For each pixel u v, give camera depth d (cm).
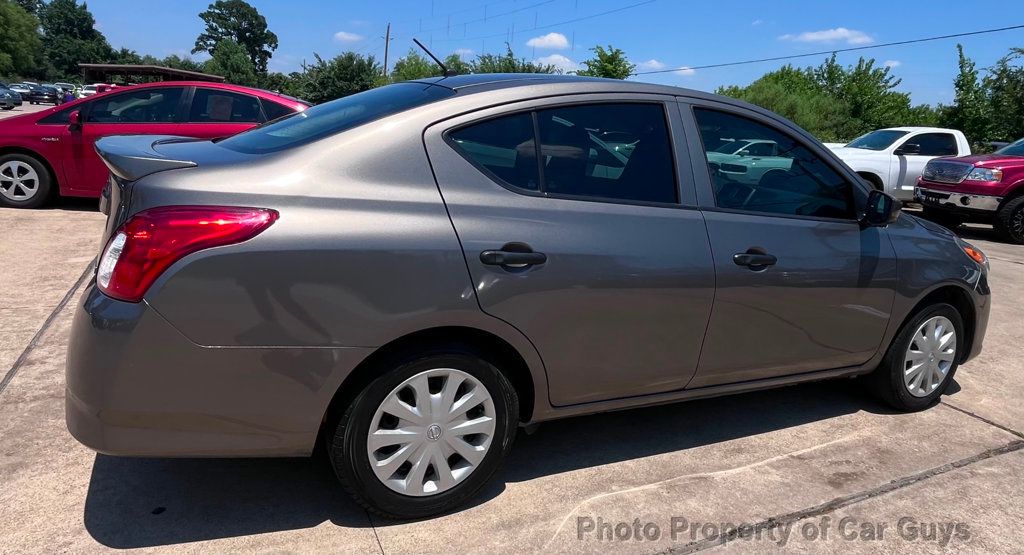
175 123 814
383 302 242
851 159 1291
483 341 272
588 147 291
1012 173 1076
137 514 267
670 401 321
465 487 276
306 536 260
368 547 255
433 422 263
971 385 454
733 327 318
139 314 221
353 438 251
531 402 287
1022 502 311
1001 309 652
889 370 387
